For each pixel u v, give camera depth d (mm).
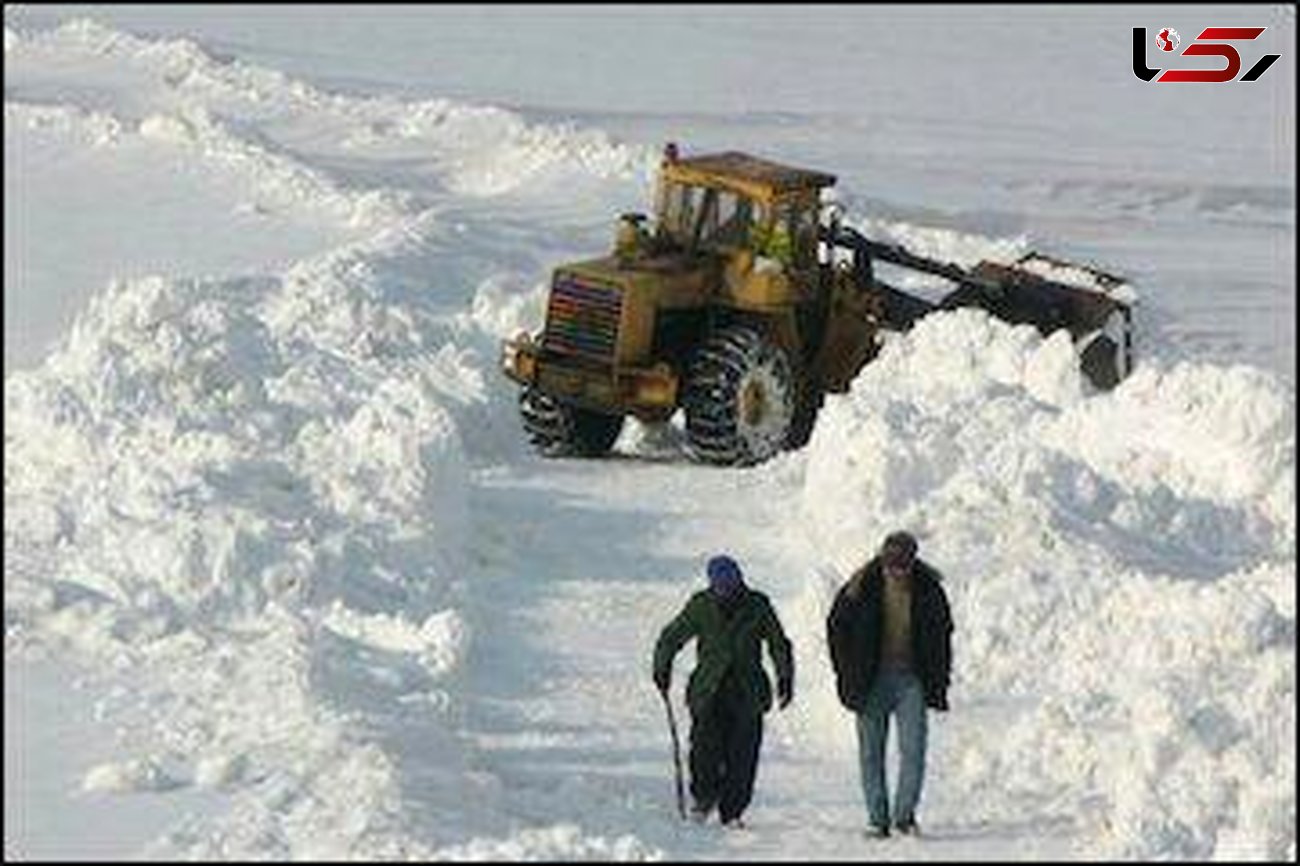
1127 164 144125
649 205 111562
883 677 32500
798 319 65375
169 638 38812
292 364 58250
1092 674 38531
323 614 40656
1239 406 53531
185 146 117188
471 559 48250
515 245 97062
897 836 32250
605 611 45000
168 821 30312
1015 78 189625
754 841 32219
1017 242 107250
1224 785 31922
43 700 35562
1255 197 134625
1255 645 38281
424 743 34344
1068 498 49844
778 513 53219
